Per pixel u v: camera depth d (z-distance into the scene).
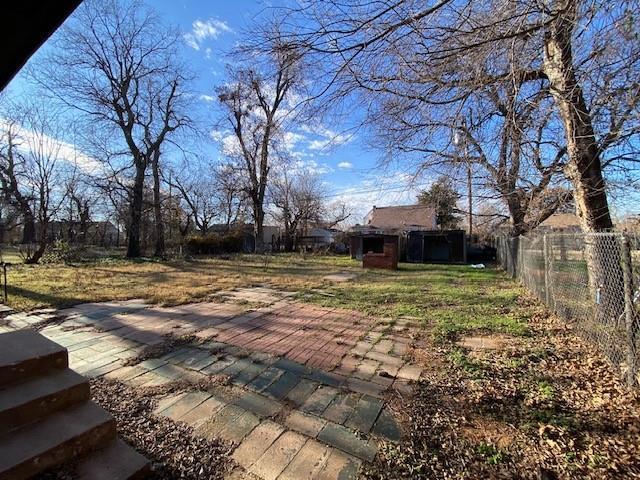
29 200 13.27
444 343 3.86
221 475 1.85
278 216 29.62
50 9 1.36
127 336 4.16
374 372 3.13
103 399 2.61
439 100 3.34
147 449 2.06
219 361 3.39
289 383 2.92
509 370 3.10
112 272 10.72
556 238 4.91
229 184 22.28
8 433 1.86
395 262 12.73
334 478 1.81
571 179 4.38
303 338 4.13
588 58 2.89
